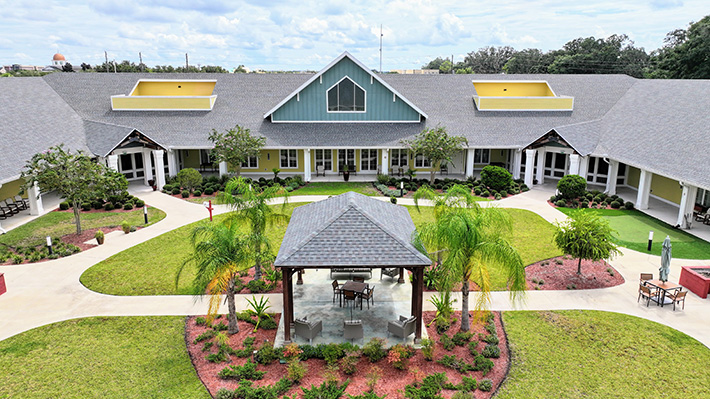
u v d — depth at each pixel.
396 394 11.88
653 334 14.60
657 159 26.36
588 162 33.94
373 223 14.16
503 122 37.44
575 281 18.36
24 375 12.52
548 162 37.38
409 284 18.09
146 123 35.97
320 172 38.09
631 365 13.06
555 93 40.94
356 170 38.44
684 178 22.95
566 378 12.52
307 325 13.84
